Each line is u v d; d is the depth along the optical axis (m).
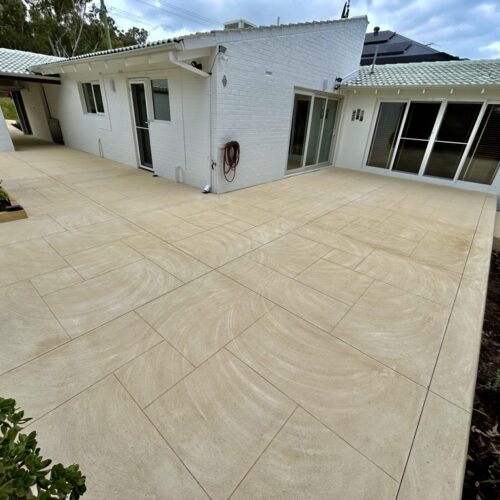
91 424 1.50
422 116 7.29
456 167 7.14
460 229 4.52
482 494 1.53
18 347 1.96
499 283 3.88
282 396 1.72
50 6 20.16
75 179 6.13
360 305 2.61
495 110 6.36
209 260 3.21
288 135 6.76
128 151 7.31
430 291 2.88
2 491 0.64
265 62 5.43
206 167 5.49
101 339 2.06
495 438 1.83
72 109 8.83
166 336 2.12
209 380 1.79
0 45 18.58
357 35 7.80
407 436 1.53
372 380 1.86
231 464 1.37
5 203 4.17
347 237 4.02
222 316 2.36
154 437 1.46
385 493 1.29
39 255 3.14
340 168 8.95
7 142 8.68
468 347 2.18
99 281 2.73
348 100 8.32
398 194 6.34
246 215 4.62
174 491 1.26
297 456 1.42
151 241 3.58
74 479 0.79
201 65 4.78
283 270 3.11
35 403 1.60
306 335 2.21
